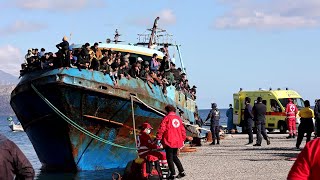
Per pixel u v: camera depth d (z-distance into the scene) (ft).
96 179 58.08
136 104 66.54
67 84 60.03
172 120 45.34
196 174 48.96
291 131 101.19
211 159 63.26
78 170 65.77
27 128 68.64
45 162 69.41
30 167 17.57
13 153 17.31
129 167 45.91
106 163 67.41
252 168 51.83
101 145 65.72
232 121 133.49
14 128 279.49
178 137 45.34
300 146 76.38
